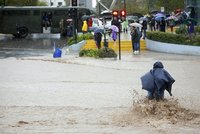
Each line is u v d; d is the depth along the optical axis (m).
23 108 21.30
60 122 18.22
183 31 58.47
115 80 31.36
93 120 18.56
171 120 18.14
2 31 89.06
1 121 18.48
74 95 25.03
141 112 19.19
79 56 50.41
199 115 19.20
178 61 44.50
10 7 89.19
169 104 19.56
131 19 97.19
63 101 23.17
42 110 20.78
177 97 23.97
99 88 27.62
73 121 18.41
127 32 83.00
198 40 52.44
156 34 58.28
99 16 118.19
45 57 50.22
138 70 37.34
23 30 88.81
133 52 53.88
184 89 27.03
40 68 39.12
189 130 16.66
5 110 20.83
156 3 118.38
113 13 47.66
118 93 25.59
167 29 76.56
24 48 63.75
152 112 19.08
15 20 89.19
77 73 35.50
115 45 59.09
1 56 52.47
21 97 24.44
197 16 70.12
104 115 19.53
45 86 28.52
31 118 19.05
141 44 61.19
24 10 89.06
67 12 88.75
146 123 17.75
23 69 38.34
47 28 89.69
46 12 89.56
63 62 43.94
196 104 22.00
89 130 16.69
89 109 20.94
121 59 46.97
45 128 17.11
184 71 36.38
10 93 25.80
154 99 19.98
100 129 16.86
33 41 76.88
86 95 24.98
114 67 39.56
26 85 29.00
